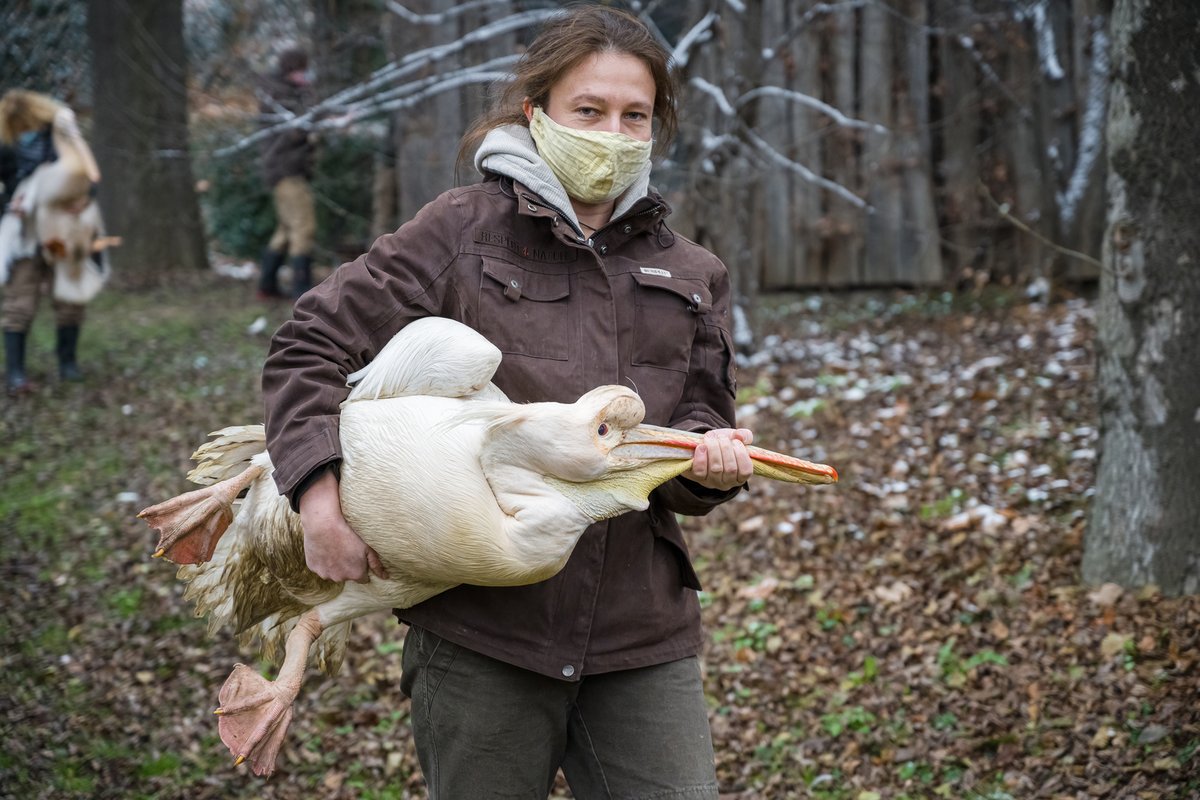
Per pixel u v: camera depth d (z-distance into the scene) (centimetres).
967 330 858
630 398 218
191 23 1166
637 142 231
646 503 218
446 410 212
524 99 240
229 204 1400
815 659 464
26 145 802
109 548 582
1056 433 620
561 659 225
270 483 225
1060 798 353
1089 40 897
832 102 981
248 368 884
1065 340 775
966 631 459
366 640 505
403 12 784
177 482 658
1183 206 434
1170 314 438
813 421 697
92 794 398
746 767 405
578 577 227
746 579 535
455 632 224
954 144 962
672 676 238
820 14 891
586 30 234
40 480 660
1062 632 440
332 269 1220
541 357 228
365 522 206
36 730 430
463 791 229
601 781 237
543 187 229
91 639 502
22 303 806
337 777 415
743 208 827
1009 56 937
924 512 558
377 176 970
